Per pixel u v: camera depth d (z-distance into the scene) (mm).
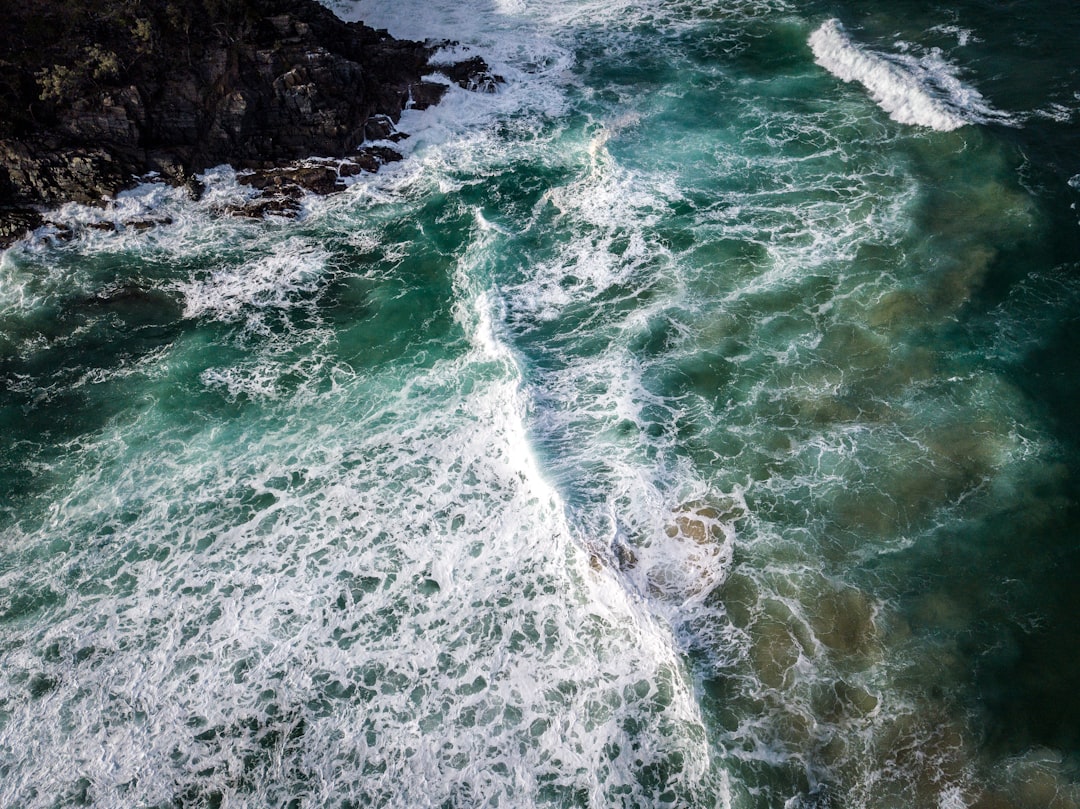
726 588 16906
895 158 27156
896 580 16828
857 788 14047
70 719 15602
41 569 18031
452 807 14328
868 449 19188
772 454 19328
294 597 17406
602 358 21906
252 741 15219
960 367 20594
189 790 14617
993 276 22609
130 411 21328
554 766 14734
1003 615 16109
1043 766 14047
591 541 17750
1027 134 26922
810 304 22719
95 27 27250
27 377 22203
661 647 16047
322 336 23250
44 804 14484
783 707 15070
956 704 14922
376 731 15305
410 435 20453
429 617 16969
